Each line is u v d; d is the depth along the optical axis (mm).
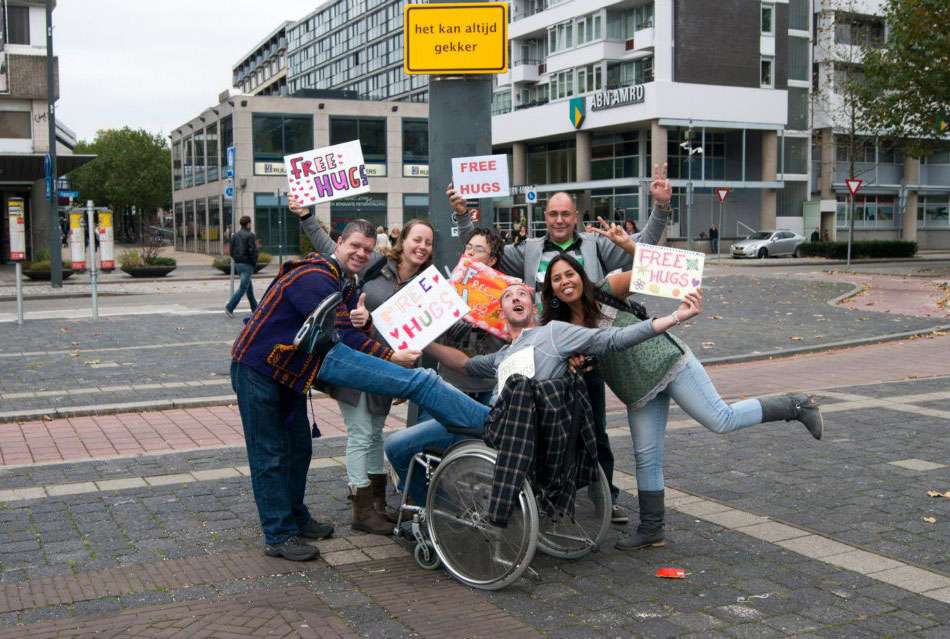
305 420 5043
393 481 5734
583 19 49594
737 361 11758
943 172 56500
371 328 5059
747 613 3992
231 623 3908
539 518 4676
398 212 47500
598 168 49969
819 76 51312
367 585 4398
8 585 4359
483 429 4352
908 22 27766
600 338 4332
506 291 4625
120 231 83250
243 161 44906
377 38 95812
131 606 4117
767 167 49125
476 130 6156
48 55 26828
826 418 8086
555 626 3887
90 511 5547
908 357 12000
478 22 6062
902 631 3789
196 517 5438
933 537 4973
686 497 5773
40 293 24219
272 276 32438
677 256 4293
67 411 8422
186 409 8852
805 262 37375
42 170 36812
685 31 45500
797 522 5258
